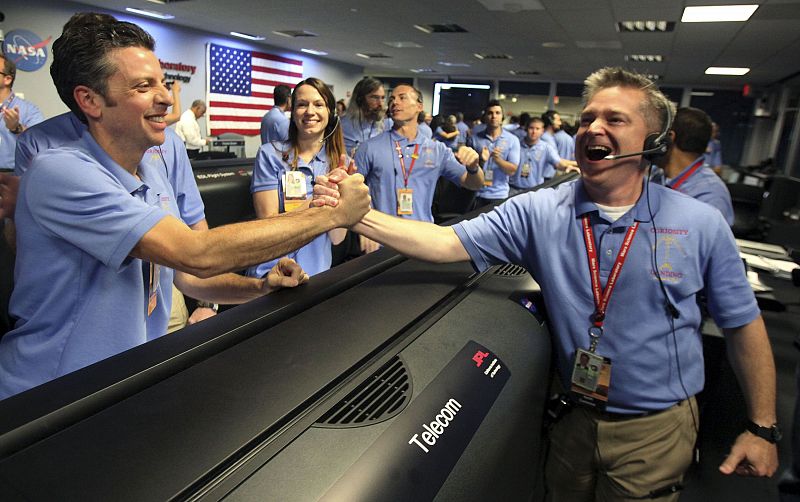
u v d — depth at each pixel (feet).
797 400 4.06
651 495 3.34
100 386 1.84
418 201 8.20
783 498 4.11
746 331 3.27
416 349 2.37
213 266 2.53
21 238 2.65
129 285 2.84
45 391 1.79
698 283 3.10
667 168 6.17
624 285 3.10
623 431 3.28
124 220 2.44
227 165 9.64
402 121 7.94
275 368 2.08
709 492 4.88
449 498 1.82
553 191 3.47
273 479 1.48
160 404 1.78
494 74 45.32
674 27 20.44
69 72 2.59
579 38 24.39
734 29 19.69
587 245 3.18
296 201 5.98
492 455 2.19
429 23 23.40
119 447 1.54
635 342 3.11
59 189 2.45
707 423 5.18
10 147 10.18
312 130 6.06
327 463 1.59
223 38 30.81
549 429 3.58
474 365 2.40
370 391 1.99
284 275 3.08
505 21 21.79
